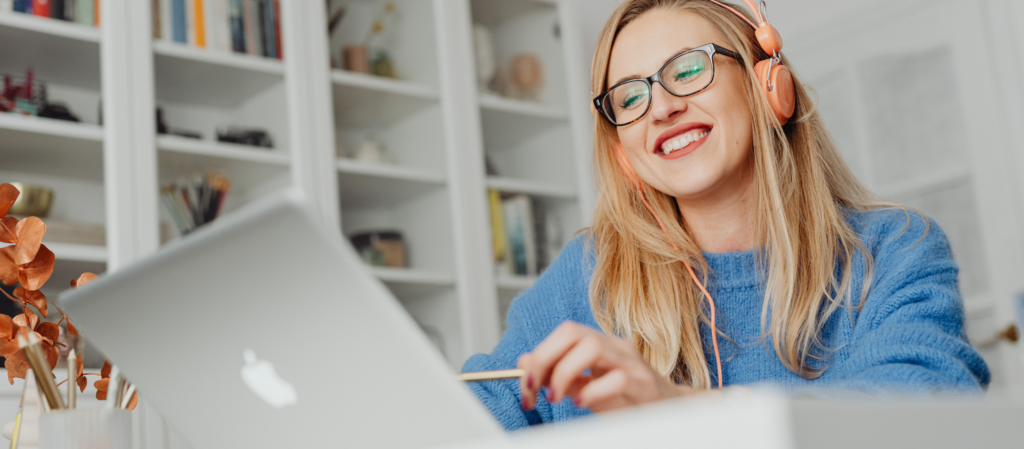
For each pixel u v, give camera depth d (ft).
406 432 1.73
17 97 6.96
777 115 3.66
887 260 3.36
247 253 1.64
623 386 1.88
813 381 3.37
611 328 3.81
